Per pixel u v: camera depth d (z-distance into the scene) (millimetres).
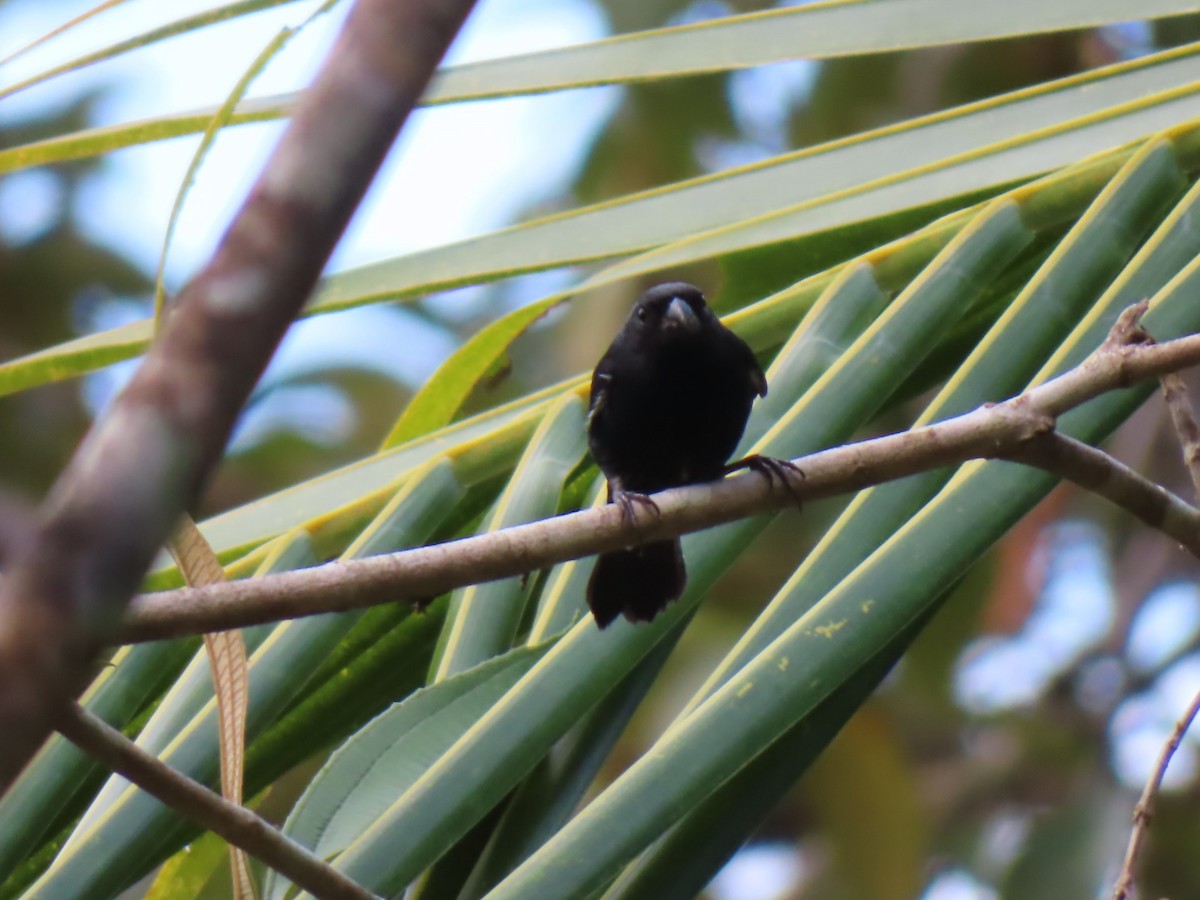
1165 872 18297
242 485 23094
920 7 9414
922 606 6750
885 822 18406
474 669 7027
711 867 6836
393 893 6387
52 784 7062
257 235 2561
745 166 9328
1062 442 6703
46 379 9250
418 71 2641
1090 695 20812
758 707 6488
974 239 8258
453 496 8492
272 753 8430
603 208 9242
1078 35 19812
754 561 19562
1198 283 7641
